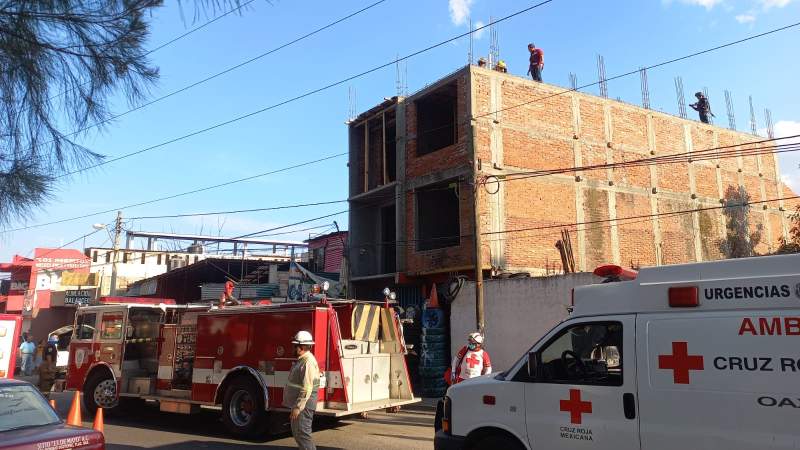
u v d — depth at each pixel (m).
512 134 18.88
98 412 8.18
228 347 10.60
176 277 29.08
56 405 14.91
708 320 4.87
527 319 14.94
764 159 25.52
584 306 5.68
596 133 20.83
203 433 10.56
